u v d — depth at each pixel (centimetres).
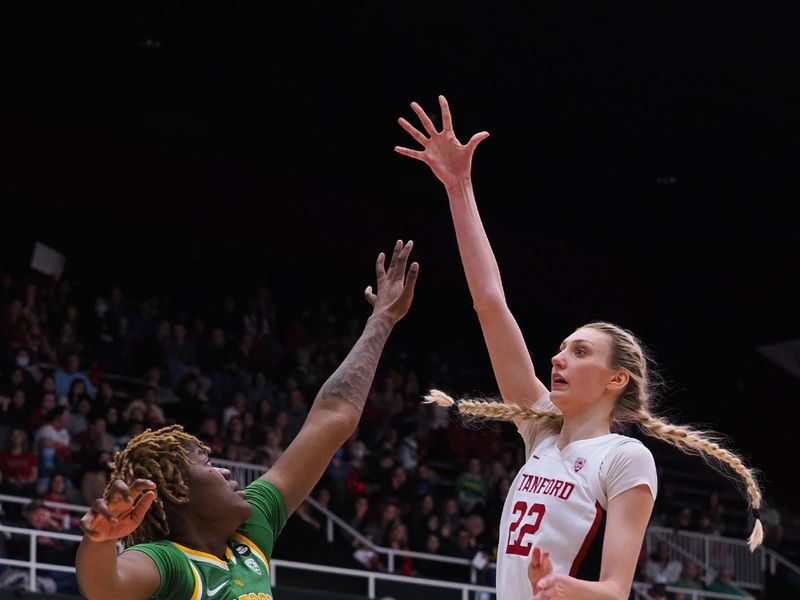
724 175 2183
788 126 1998
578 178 2247
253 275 2270
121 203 2119
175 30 1791
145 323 1903
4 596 1145
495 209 2400
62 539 1263
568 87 1923
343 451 1712
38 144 2055
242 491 365
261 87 1978
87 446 1451
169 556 328
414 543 1591
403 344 2367
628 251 2556
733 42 1772
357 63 1889
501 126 2066
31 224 2070
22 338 1658
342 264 2345
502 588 394
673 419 2495
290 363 1986
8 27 1816
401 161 2258
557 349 2519
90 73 1942
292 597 1332
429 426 2016
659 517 1927
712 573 1800
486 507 1756
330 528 1504
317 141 2188
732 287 2455
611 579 362
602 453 390
